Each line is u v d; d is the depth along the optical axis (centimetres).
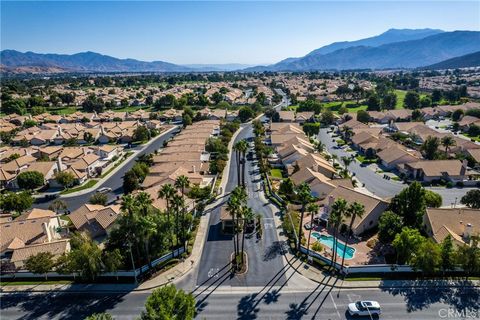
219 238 7081
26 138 15962
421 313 4847
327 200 7988
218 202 8862
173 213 7244
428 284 5462
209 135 15225
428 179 10031
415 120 18512
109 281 5766
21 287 5672
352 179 10356
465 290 5309
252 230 7356
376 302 4888
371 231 7181
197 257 6406
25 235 6825
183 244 6731
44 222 7106
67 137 16250
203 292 5428
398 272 5747
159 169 10581
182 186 7131
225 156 12288
